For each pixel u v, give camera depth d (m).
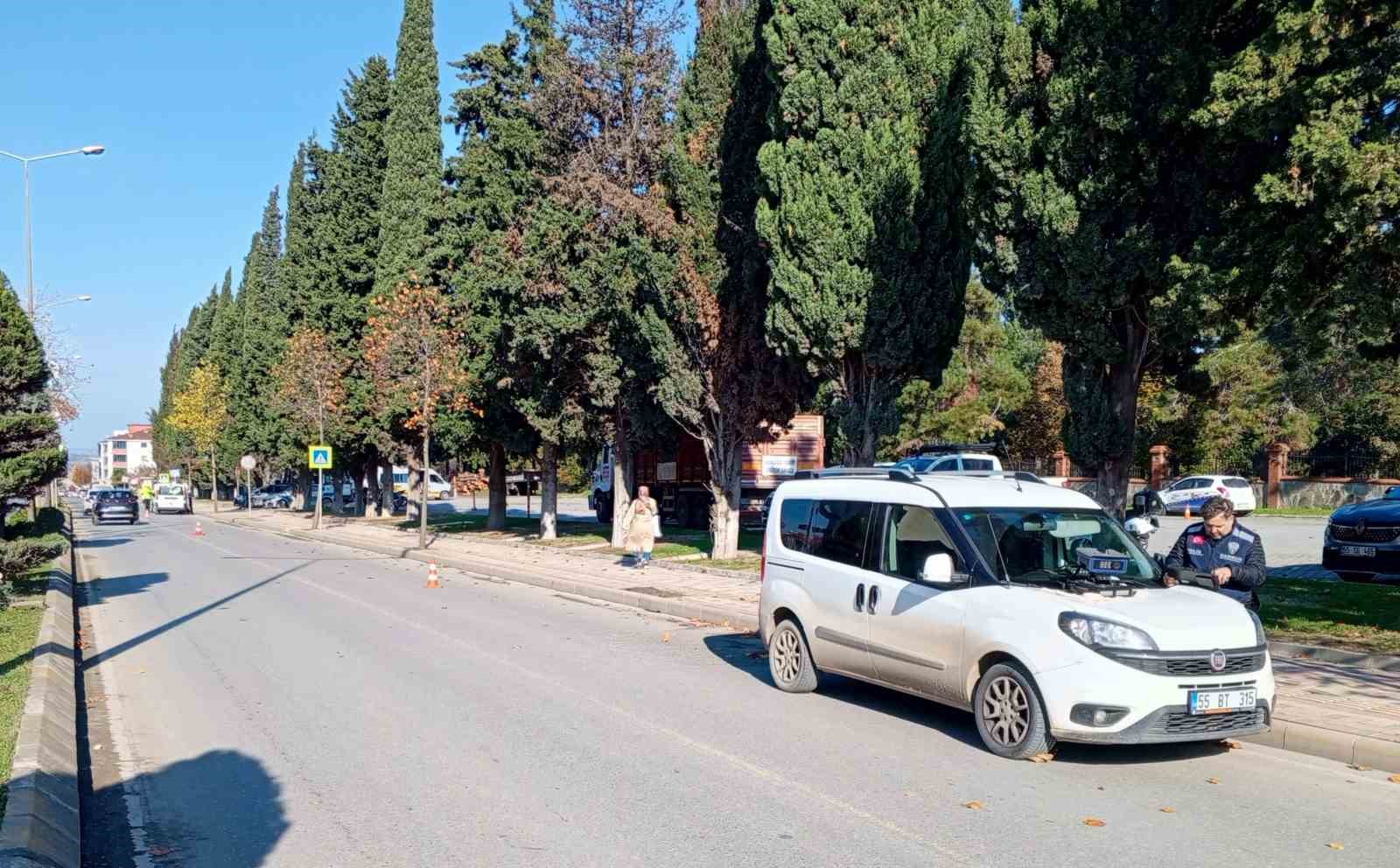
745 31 19.06
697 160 19.36
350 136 42.41
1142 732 6.64
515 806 6.32
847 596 8.83
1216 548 8.62
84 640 13.48
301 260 50.03
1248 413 40.78
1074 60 14.84
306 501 63.94
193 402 68.88
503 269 25.12
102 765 7.48
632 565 21.72
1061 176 15.12
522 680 10.24
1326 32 10.64
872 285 15.72
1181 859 5.36
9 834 5.09
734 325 19.59
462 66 31.33
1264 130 11.58
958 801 6.34
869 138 15.55
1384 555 14.98
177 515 66.75
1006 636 7.21
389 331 32.41
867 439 16.67
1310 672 9.55
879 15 15.76
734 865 5.30
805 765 7.16
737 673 10.68
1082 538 8.21
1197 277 12.80
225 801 6.57
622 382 23.80
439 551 27.25
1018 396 45.34
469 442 34.56
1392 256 10.25
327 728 8.33
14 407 15.17
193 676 10.69
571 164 22.69
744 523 30.73
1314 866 5.27
